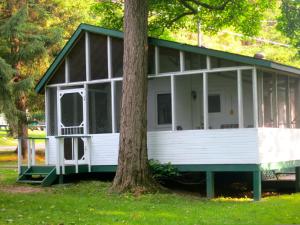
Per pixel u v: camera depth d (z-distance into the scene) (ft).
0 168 81.61
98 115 61.00
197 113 57.72
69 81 61.62
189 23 94.99
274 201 47.78
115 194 49.32
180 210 41.04
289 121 61.21
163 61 55.16
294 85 63.31
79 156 61.21
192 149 52.54
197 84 57.88
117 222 35.35
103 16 86.89
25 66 97.14
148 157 54.80
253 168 49.49
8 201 44.78
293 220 36.70
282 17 110.83
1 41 94.48
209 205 44.65
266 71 55.72
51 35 97.96
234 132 50.47
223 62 51.42
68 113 62.03
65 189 53.42
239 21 81.51
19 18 91.35
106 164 58.08
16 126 89.71
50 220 35.88
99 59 59.36
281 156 54.54
